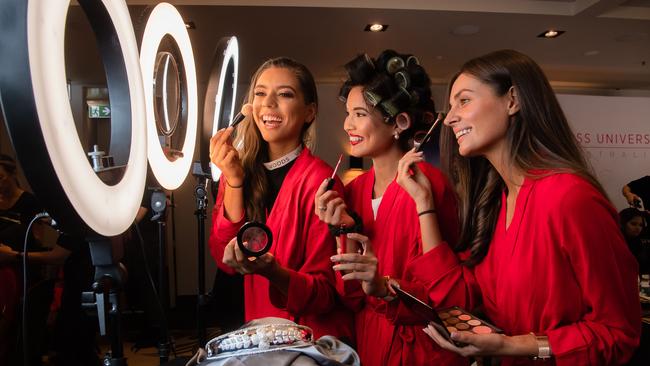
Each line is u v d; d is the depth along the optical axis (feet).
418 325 4.06
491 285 3.80
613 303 3.03
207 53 17.98
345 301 4.43
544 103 3.43
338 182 4.65
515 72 3.46
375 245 4.52
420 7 14.01
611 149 15.94
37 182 2.04
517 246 3.42
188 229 21.18
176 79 4.70
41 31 2.01
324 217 4.13
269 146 4.95
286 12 14.14
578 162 3.43
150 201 4.58
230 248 3.65
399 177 4.15
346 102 4.86
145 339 13.91
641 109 16.07
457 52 18.62
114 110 3.09
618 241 3.10
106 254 2.68
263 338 2.73
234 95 5.91
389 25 15.47
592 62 20.45
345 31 15.99
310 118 5.01
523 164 3.45
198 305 5.24
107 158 2.78
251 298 4.71
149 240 10.17
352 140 4.70
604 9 14.21
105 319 2.75
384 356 4.32
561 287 3.19
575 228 3.09
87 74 17.85
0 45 1.90
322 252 4.35
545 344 3.05
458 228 4.45
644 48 18.34
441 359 4.17
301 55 18.71
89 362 10.15
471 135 3.61
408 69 4.55
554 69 21.61
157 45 4.17
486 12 14.33
